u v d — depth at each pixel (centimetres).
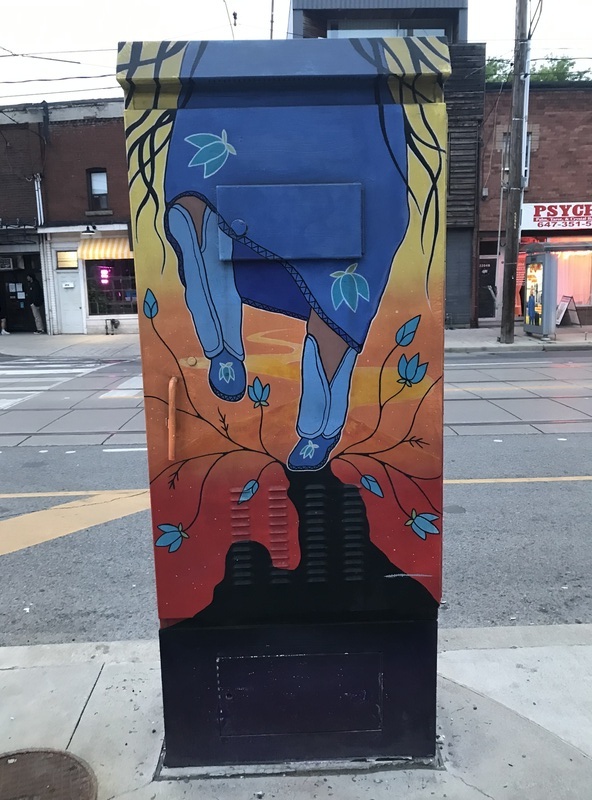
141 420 856
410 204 195
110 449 715
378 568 215
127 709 264
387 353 203
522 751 236
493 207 2077
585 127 2038
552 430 762
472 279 2088
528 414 846
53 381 1217
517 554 437
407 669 223
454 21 1959
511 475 601
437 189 194
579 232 2102
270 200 193
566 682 282
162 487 208
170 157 192
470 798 214
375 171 194
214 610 216
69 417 887
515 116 1569
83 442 748
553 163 2058
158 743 243
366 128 192
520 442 713
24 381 1225
